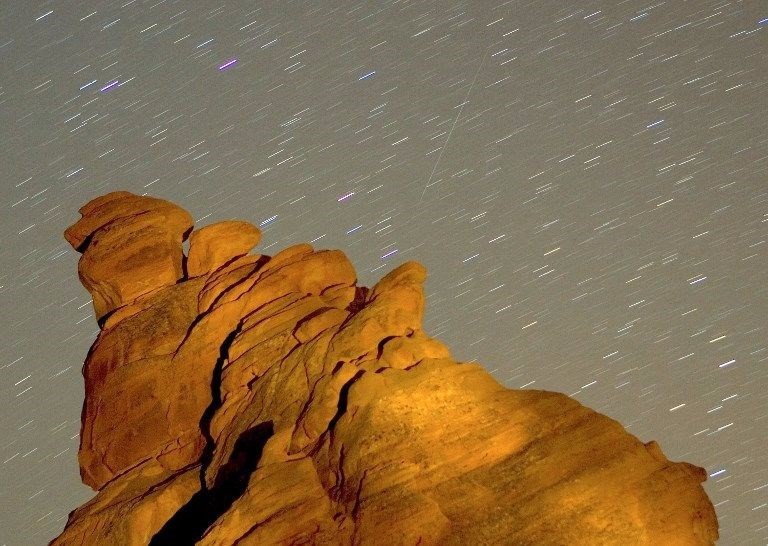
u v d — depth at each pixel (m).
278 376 29.72
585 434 26.06
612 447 25.86
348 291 32.91
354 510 25.58
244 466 28.98
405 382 27.20
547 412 26.59
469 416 26.56
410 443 26.19
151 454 33.22
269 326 31.52
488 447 26.00
